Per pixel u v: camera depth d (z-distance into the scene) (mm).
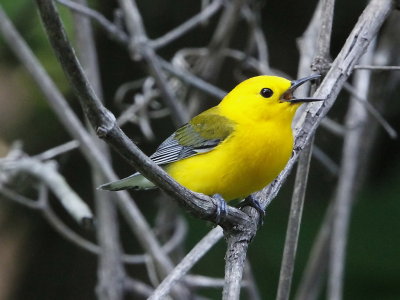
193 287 11352
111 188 9305
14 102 13461
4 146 13695
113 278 10961
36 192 13977
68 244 14672
